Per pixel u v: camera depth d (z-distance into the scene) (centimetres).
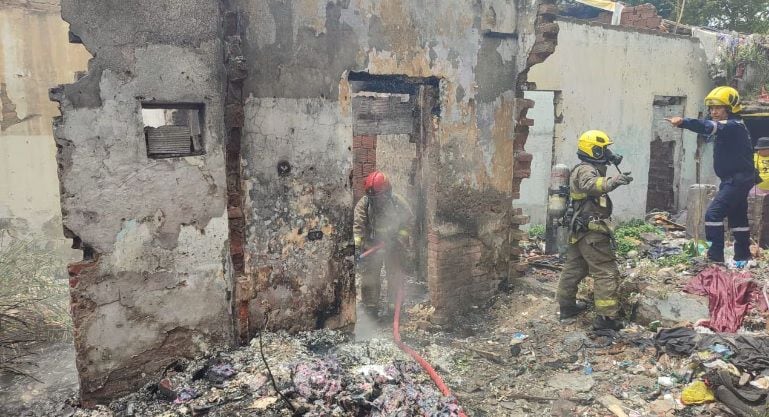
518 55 540
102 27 312
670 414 350
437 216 513
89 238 324
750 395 339
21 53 666
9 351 437
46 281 572
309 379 349
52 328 486
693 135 1118
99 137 320
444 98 492
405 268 604
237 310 388
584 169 472
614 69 950
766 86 1052
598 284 468
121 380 348
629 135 999
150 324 354
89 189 320
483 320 539
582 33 893
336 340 431
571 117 908
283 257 408
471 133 521
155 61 333
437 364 435
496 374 423
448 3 477
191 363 370
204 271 371
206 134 359
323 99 410
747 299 454
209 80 355
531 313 531
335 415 316
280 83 386
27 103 679
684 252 670
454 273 535
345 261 444
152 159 340
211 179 365
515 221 577
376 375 367
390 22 439
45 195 704
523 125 563
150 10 327
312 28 396
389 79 467
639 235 821
